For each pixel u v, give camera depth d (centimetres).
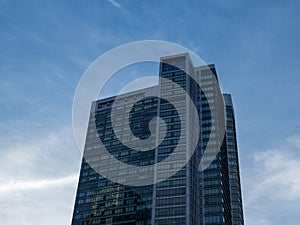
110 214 16300
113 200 16675
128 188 16550
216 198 14975
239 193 19400
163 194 14412
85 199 17612
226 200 16362
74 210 17488
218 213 14562
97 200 17200
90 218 16775
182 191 14200
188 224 13350
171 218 13700
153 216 13988
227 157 19075
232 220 17738
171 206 13988
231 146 19525
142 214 15262
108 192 17112
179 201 14000
